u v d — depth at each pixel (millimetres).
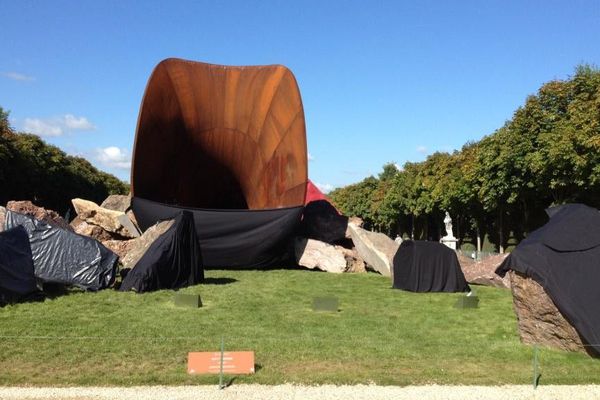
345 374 7742
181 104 23219
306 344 9250
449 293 15938
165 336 9570
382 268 20344
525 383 7594
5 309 11594
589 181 27031
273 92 22859
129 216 23656
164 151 23562
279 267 22812
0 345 8797
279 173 23188
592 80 28469
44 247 14242
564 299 9016
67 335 9508
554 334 9266
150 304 12508
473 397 7023
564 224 9891
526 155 31281
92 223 21844
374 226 91625
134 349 8703
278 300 13711
